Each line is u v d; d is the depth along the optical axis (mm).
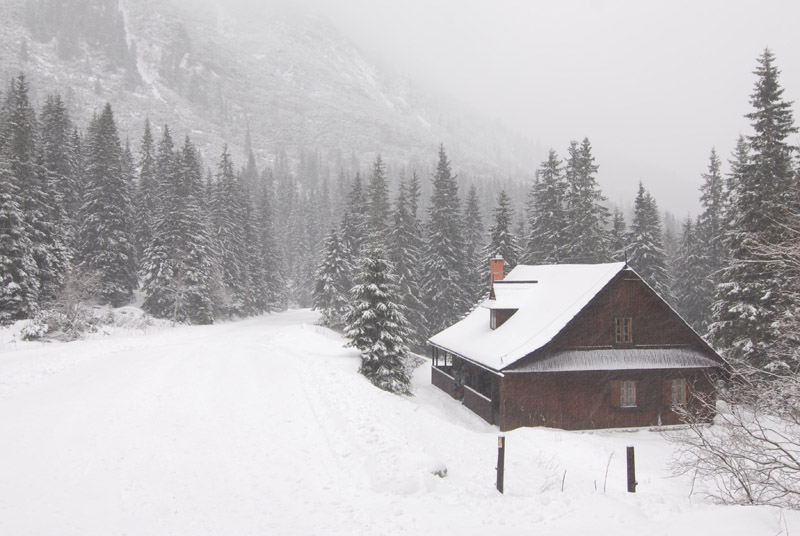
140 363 21984
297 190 135250
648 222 42094
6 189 30656
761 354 22516
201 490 9555
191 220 46781
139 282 53688
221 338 34844
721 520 6688
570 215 40000
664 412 22641
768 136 23469
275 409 15312
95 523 8023
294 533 7926
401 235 41219
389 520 8375
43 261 34125
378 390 18453
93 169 43500
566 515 8719
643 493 10875
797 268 10461
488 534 7688
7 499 8656
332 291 47969
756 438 8961
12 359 21031
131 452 11227
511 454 14289
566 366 21938
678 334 23109
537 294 26391
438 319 41750
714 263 39906
